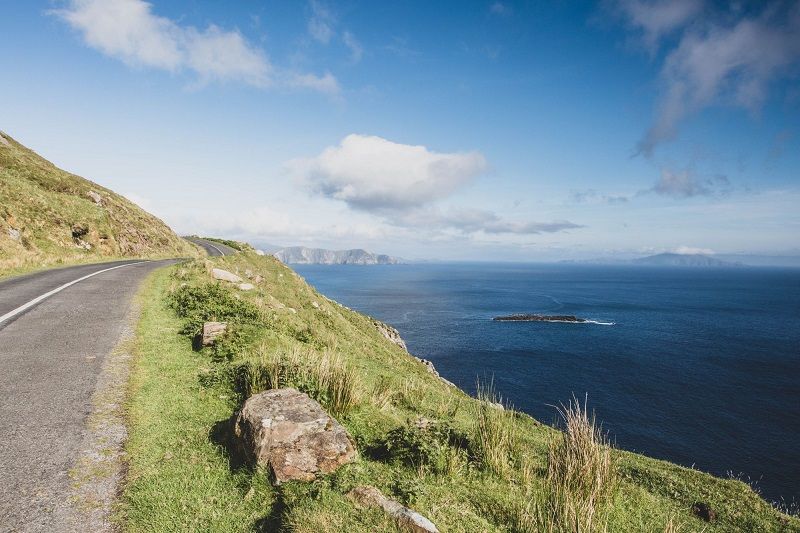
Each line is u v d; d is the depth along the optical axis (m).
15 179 35.12
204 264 24.70
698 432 41.50
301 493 4.84
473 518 5.22
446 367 60.34
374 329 42.66
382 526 4.19
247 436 5.62
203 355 9.98
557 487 6.20
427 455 6.48
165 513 4.43
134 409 6.69
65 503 4.36
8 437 5.41
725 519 8.66
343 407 7.95
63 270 23.64
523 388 52.12
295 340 14.18
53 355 8.70
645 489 9.47
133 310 13.83
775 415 46.62
